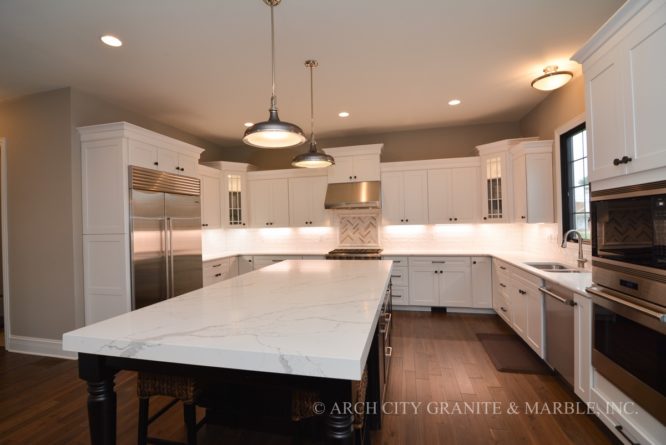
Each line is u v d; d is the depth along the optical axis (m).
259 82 3.27
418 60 2.89
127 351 1.20
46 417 2.30
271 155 5.75
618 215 1.74
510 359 3.03
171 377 1.65
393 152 5.16
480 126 4.83
